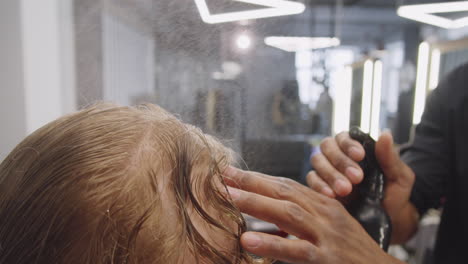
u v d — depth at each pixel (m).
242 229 0.24
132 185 0.21
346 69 1.96
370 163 0.33
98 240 0.21
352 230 0.27
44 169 0.21
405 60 2.41
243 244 0.23
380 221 0.32
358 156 0.32
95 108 0.25
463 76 0.59
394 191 0.37
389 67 2.26
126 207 0.21
